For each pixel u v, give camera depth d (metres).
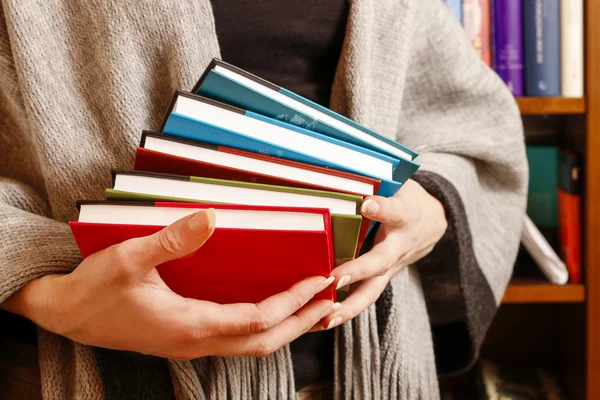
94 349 0.55
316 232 0.40
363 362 0.61
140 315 0.44
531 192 1.05
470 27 0.95
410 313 0.67
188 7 0.55
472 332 0.72
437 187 0.64
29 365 0.65
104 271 0.42
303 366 0.63
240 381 0.57
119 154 0.55
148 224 0.43
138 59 0.55
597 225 0.93
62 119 0.55
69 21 0.56
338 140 0.48
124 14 0.55
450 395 1.25
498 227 0.80
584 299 0.96
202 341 0.46
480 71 0.77
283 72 0.64
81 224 0.42
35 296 0.50
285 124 0.46
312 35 0.63
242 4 0.61
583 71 0.92
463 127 0.75
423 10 0.71
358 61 0.62
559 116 1.12
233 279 0.46
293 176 0.46
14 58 0.55
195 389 0.55
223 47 0.61
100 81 0.55
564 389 1.11
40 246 0.52
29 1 0.55
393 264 0.54
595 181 0.92
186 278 0.45
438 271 0.71
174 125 0.44
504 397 1.06
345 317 0.52
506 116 0.78
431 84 0.75
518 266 1.06
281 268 0.44
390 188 0.50
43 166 0.55
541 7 0.92
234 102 0.46
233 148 0.46
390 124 0.66
